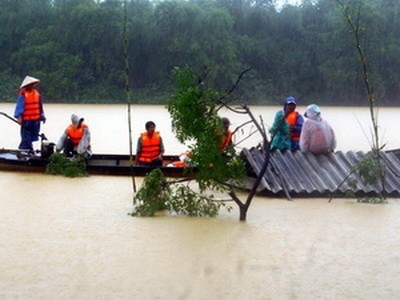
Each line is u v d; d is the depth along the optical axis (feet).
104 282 30.58
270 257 34.53
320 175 49.32
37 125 60.59
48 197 47.83
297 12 202.18
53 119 124.77
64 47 195.21
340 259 34.45
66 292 29.32
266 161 41.32
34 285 30.09
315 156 50.83
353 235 38.81
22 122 59.88
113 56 192.03
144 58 191.62
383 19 179.93
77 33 193.16
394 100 188.75
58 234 38.22
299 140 53.26
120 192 49.78
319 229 39.91
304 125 50.96
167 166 54.19
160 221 41.37
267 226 40.37
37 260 33.50
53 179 54.54
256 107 182.09
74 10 194.18
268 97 194.49
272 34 204.23
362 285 30.81
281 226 40.40
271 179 48.55
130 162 53.83
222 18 188.96
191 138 42.42
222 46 187.52
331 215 43.29
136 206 44.37
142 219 41.81
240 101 189.16
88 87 191.42
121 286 30.12
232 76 186.91
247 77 192.85
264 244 36.73
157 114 142.10
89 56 192.95
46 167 56.75
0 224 40.29
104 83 191.31
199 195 43.91
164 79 190.19
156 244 36.47
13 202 46.16
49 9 204.03
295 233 38.91
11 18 202.08
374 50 179.42
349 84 190.29
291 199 47.44
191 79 42.63
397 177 49.98
